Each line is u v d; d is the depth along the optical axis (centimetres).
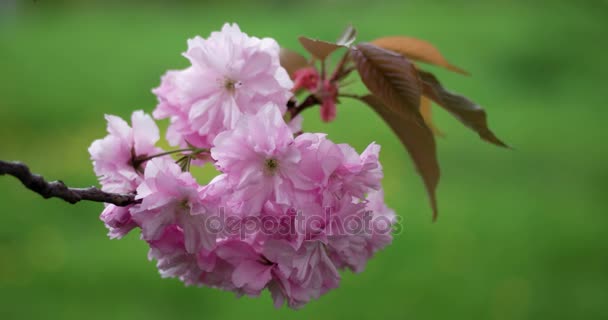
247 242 124
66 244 479
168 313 402
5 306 401
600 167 610
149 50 959
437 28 1030
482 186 579
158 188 110
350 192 115
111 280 434
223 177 113
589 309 411
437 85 153
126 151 127
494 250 473
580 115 729
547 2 991
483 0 1138
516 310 409
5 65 876
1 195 542
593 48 894
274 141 109
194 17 1203
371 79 137
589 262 461
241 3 1288
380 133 656
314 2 1242
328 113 155
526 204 540
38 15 1191
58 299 410
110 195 108
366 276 438
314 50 144
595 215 518
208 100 125
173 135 137
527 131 689
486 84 818
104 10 1257
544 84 826
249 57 123
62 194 101
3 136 665
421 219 515
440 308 410
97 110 736
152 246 122
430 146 161
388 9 1178
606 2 411
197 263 127
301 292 126
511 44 925
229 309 407
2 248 469
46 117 714
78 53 945
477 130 149
